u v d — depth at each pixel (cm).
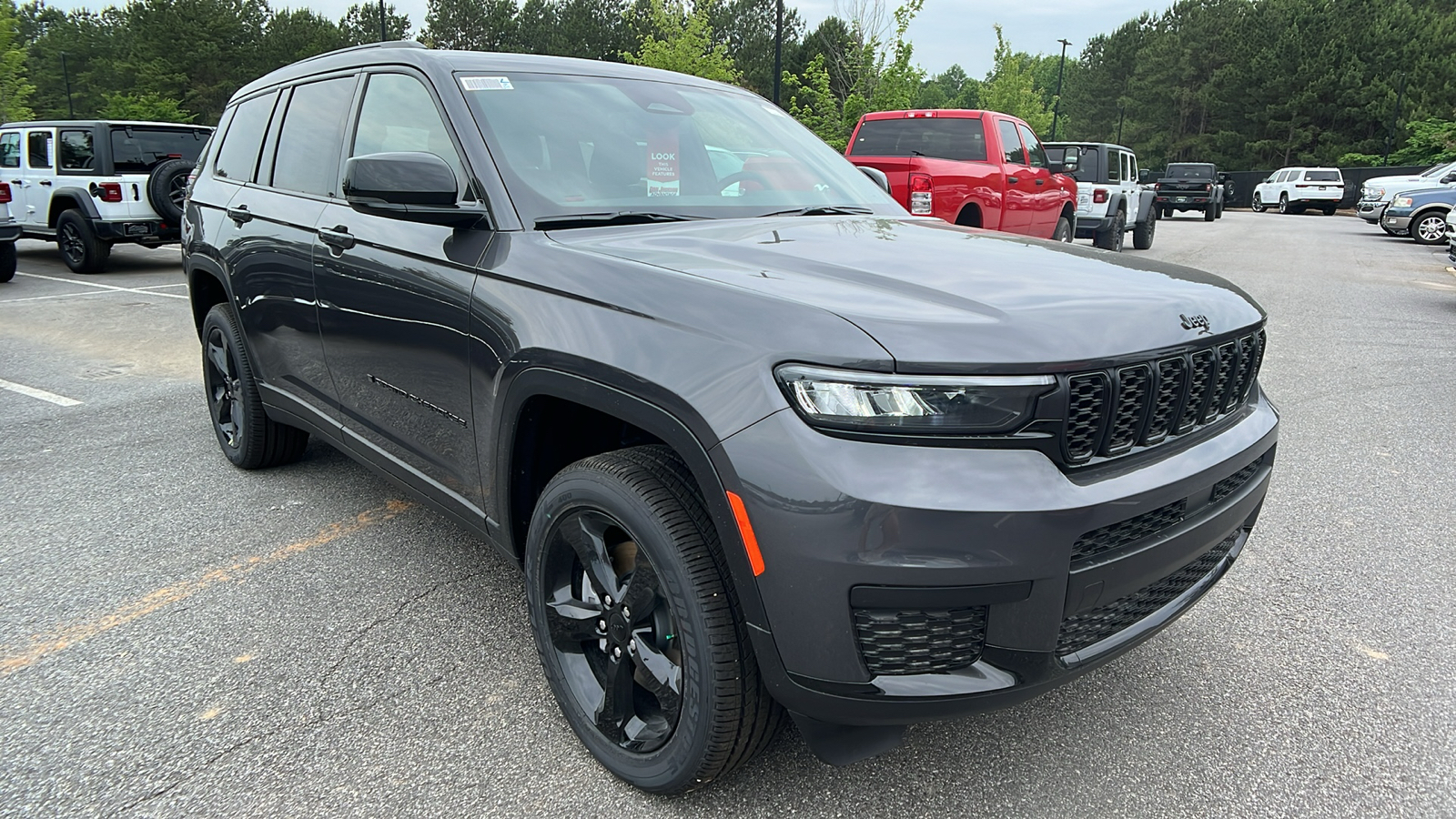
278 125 377
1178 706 258
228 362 427
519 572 337
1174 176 3095
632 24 3741
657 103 318
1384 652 288
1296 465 468
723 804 214
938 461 168
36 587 321
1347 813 214
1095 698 262
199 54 6003
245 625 297
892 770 228
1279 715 254
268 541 362
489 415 241
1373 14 5744
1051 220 1088
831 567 168
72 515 387
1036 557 170
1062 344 176
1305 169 3766
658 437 191
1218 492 217
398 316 275
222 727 242
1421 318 930
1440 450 492
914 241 254
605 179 274
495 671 271
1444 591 330
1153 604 214
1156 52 7175
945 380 167
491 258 242
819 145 368
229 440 443
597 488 206
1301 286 1198
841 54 1925
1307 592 329
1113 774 227
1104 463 185
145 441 493
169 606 309
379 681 265
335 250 306
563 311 216
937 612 173
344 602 313
